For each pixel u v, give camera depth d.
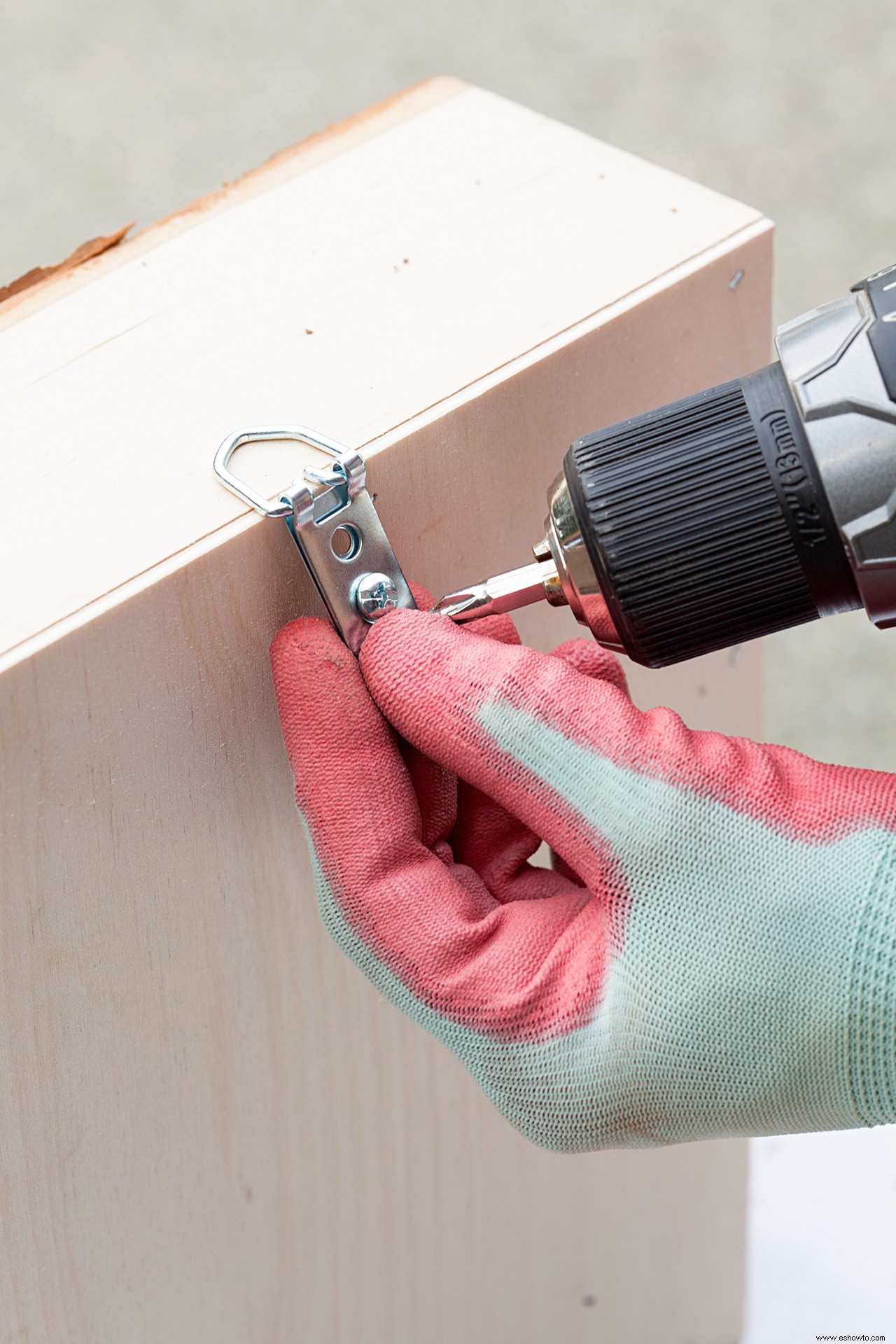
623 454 0.44
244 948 0.55
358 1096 0.67
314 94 2.03
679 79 2.04
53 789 0.44
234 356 0.51
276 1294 0.69
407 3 2.17
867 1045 0.45
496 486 0.53
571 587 0.47
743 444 0.43
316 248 0.57
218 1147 0.61
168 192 1.91
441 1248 0.78
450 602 0.49
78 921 0.48
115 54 2.11
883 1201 1.08
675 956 0.46
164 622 0.44
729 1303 1.03
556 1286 0.90
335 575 0.46
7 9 2.18
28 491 0.46
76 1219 0.56
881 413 0.41
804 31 2.10
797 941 0.45
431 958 0.48
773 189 1.89
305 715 0.47
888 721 1.55
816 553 0.43
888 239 1.83
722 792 0.46
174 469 0.47
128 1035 0.53
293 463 0.47
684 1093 0.47
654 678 0.68
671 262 0.55
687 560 0.44
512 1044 0.48
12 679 0.41
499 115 0.64
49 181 1.93
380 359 0.51
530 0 2.17
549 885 0.54
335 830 0.47
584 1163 0.84
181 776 0.48
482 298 0.54
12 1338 0.56
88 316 0.54
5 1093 0.50
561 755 0.46
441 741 0.46
